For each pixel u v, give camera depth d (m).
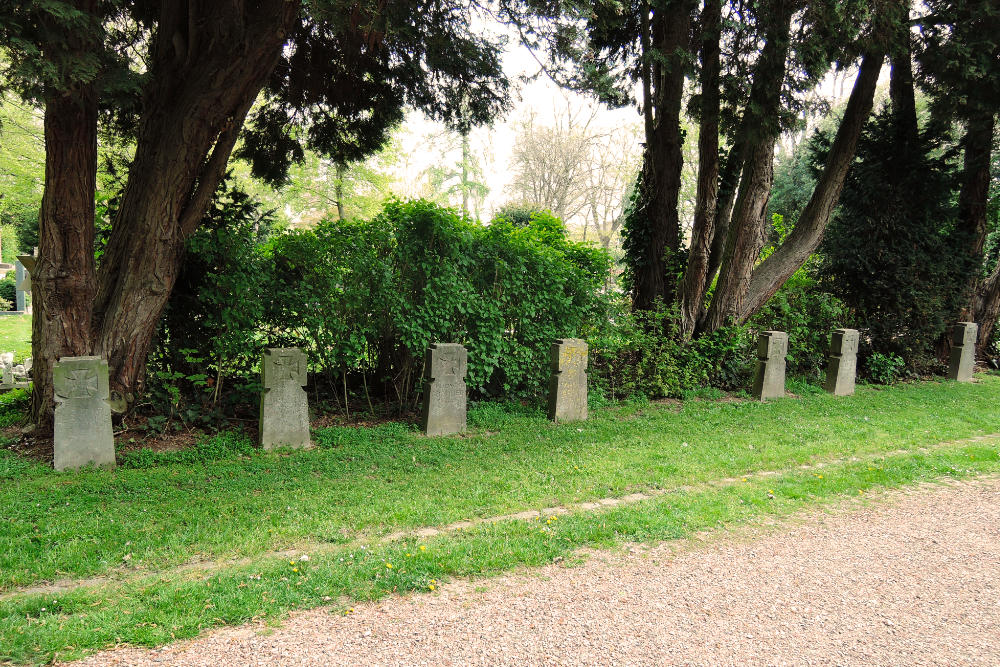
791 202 27.11
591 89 10.20
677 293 11.26
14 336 16.34
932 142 13.20
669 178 11.23
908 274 13.12
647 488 5.99
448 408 7.61
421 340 8.02
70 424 5.64
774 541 4.76
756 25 9.02
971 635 3.47
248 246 7.25
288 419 6.72
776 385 10.85
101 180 8.86
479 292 8.71
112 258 6.67
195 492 5.30
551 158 34.84
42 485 5.27
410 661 3.00
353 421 7.93
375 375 8.65
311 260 7.56
